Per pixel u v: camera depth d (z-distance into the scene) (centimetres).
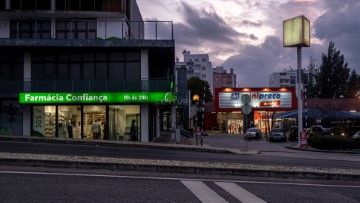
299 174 1291
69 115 3194
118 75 3238
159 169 1273
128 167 1273
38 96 3105
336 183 1238
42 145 2167
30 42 3083
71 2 3481
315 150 3472
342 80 9819
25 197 848
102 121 3195
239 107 6506
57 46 3109
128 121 3203
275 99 6438
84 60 3253
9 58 3247
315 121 6291
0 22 3425
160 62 4031
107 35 3469
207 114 7706
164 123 6016
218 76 15088
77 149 2019
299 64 3916
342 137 3581
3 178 1055
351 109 6806
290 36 3925
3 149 1788
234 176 1277
